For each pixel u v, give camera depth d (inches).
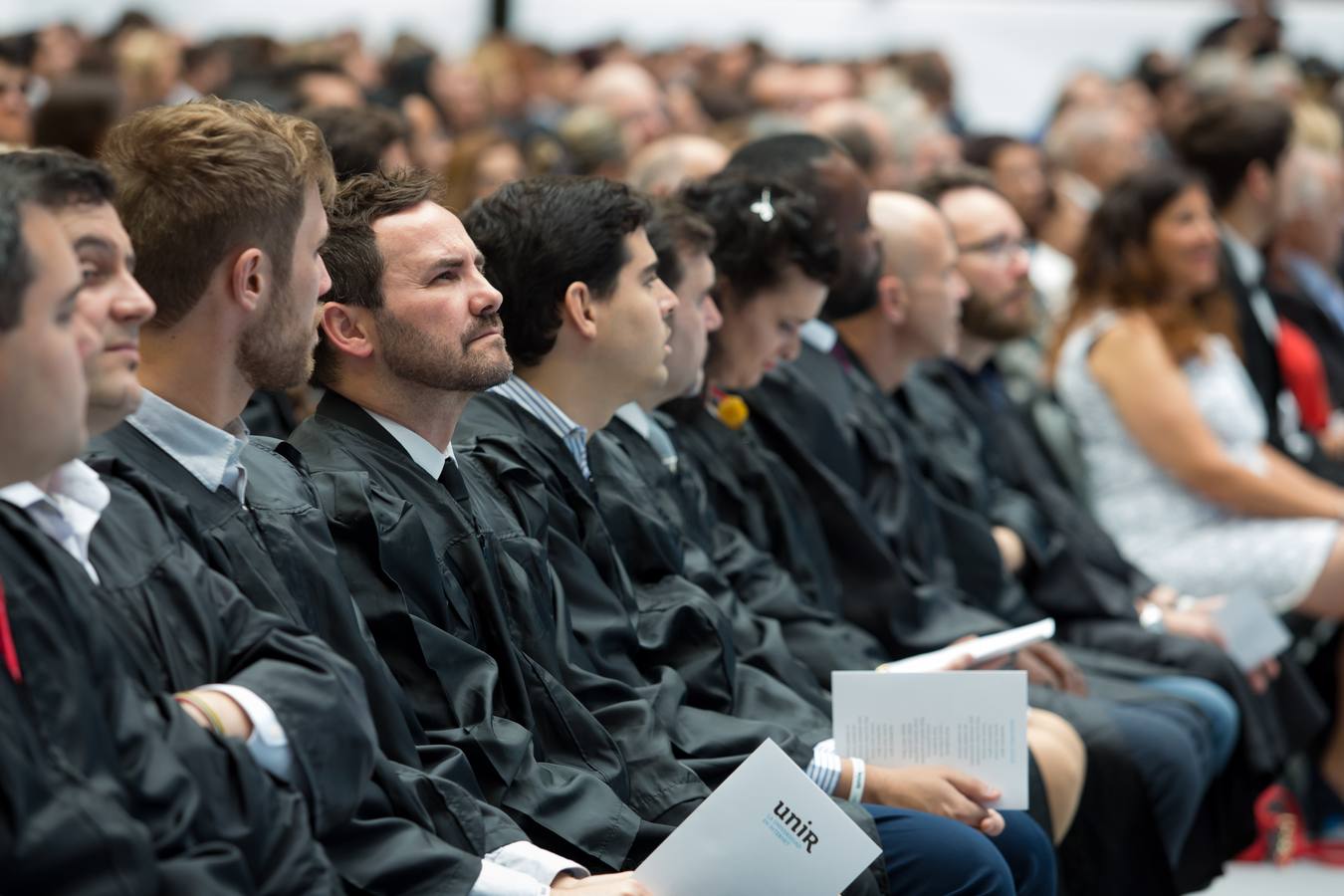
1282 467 262.7
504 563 138.6
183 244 115.3
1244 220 299.7
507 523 143.5
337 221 134.8
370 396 136.4
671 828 134.8
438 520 134.5
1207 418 260.5
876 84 498.3
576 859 128.4
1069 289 270.1
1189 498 258.7
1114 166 395.9
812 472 201.2
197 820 96.4
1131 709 202.7
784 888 124.7
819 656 183.0
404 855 109.4
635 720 142.3
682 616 159.2
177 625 105.1
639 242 158.1
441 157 309.9
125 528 106.0
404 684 126.3
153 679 102.9
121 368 100.0
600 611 149.9
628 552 163.0
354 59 472.4
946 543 225.6
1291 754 245.9
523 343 155.7
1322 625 264.1
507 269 154.6
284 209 117.9
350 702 107.4
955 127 516.4
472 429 153.4
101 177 100.0
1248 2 622.5
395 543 127.6
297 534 119.3
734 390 202.5
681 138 269.9
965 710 151.3
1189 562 254.2
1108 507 260.7
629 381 158.2
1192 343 259.1
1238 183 296.8
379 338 134.4
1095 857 192.5
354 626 119.9
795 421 205.2
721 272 190.2
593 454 165.0
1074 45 642.8
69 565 96.7
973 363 254.7
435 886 110.0
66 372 91.8
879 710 152.3
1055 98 570.9
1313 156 327.0
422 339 133.7
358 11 593.6
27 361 90.4
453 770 120.6
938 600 206.2
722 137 336.2
